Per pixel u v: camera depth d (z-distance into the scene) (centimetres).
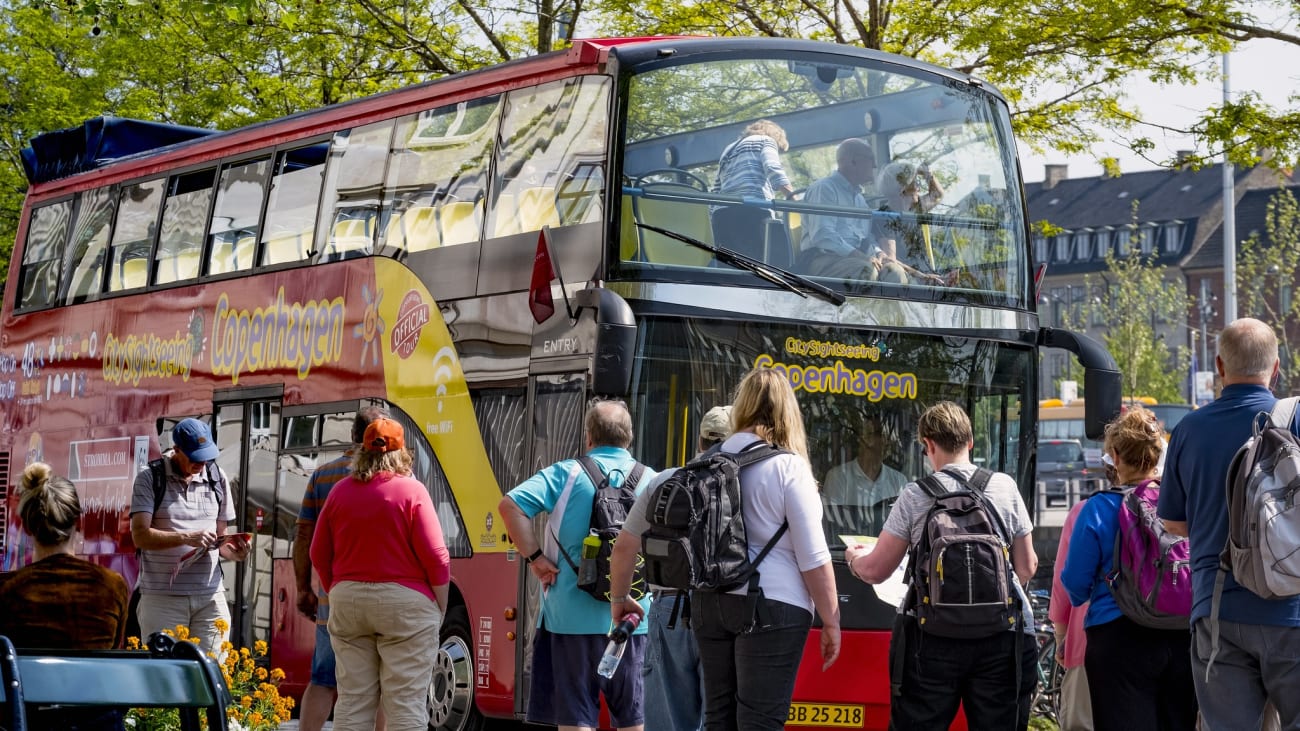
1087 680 813
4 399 1747
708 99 1077
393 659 873
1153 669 785
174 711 891
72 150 1733
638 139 1050
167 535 1120
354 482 881
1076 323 10269
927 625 762
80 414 1623
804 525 710
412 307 1215
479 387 1135
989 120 1162
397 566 870
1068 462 3769
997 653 766
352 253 1292
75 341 1645
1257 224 10400
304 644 1288
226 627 1043
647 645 912
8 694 538
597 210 1051
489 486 1114
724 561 707
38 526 714
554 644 874
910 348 1082
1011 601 764
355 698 881
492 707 1097
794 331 1051
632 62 1063
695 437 1016
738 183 1067
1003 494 789
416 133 1253
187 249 1503
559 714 870
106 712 668
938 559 759
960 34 1759
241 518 1377
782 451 724
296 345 1338
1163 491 726
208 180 1494
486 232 1156
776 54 1105
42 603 701
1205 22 1677
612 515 864
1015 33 1717
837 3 1883
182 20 2164
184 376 1475
